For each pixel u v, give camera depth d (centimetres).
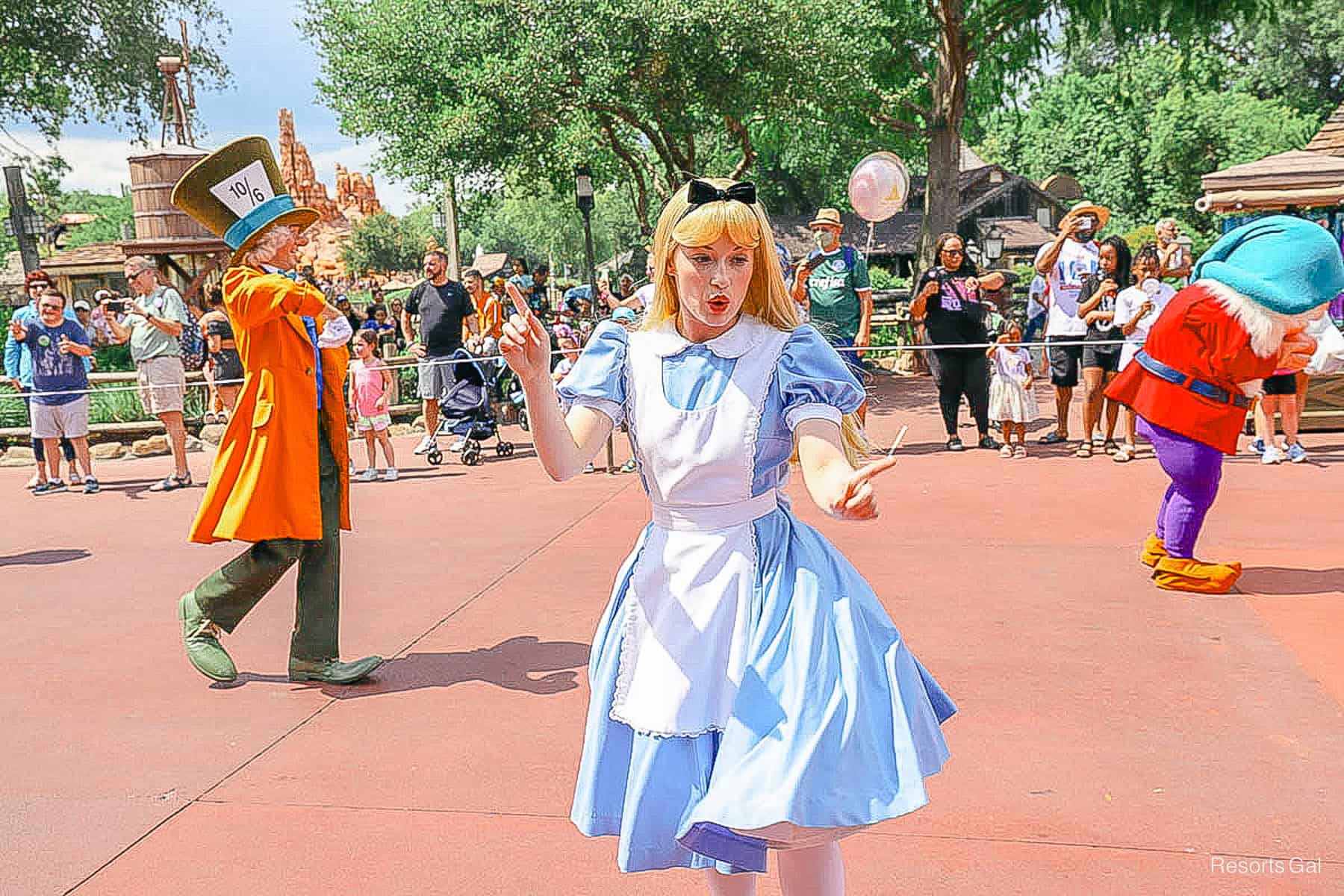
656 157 2706
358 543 725
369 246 6369
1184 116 5469
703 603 226
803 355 231
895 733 212
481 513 805
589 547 682
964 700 416
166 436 1252
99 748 404
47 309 978
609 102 1703
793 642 216
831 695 209
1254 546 630
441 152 1686
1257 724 387
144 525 834
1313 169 1139
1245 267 515
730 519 232
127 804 356
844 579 229
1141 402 542
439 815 341
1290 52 5469
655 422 232
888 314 2075
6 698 461
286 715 431
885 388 1662
